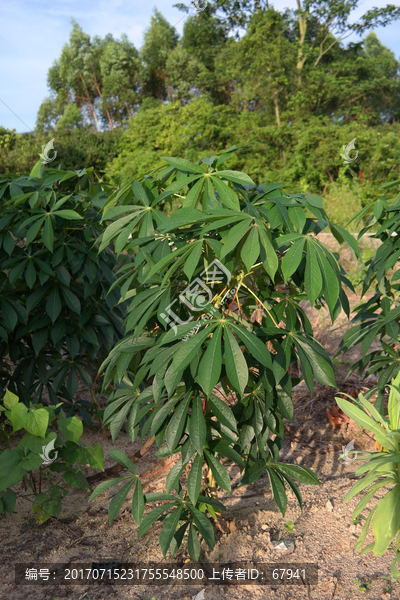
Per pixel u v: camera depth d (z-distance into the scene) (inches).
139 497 68.6
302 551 80.4
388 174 404.5
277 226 60.3
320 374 62.2
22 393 104.2
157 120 620.7
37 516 86.8
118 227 64.5
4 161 594.6
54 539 85.5
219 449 67.2
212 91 911.0
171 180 72.1
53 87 1341.0
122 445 119.3
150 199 69.6
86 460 80.9
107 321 105.1
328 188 433.7
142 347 66.5
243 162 524.1
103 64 1196.5
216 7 700.0
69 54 1267.2
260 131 515.2
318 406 134.8
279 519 89.2
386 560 77.4
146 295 61.9
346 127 438.6
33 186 92.6
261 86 612.7
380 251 80.0
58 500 81.7
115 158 632.4
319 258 54.4
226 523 85.4
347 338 94.3
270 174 477.7
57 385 103.8
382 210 77.0
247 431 71.1
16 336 100.0
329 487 99.0
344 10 697.6
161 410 64.2
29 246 96.2
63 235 103.5
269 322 71.3
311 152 440.5
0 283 102.9
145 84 1253.7
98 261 99.7
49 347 113.3
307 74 640.4
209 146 588.4
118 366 65.6
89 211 105.3
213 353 50.0
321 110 680.4
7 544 83.9
